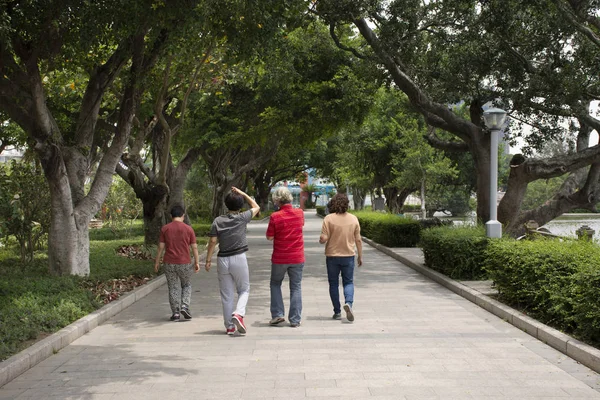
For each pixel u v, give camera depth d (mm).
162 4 9508
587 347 5781
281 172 54594
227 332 7164
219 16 10664
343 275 8016
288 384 5102
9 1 8953
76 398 4777
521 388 4953
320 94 19641
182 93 18000
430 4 15188
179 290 8219
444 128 16156
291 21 12383
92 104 11695
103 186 11477
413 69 16125
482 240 11109
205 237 25281
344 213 8078
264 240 26266
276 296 7684
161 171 18016
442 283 11359
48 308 7535
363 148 32000
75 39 10344
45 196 13508
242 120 20625
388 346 6473
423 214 28922
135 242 21438
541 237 10453
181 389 4992
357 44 20172
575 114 14453
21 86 10484
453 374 5379
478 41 14719
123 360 5965
